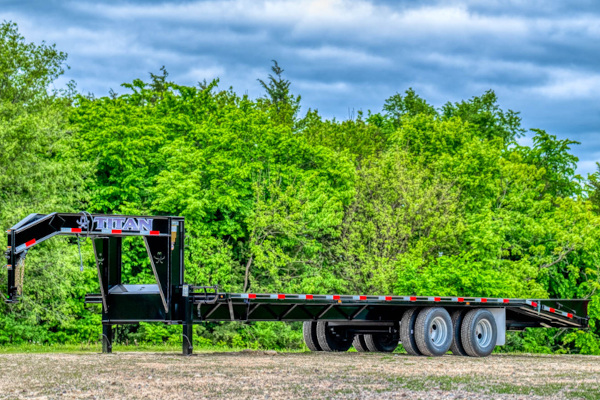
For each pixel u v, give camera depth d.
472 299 29.70
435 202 51.34
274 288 49.16
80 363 22.19
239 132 51.66
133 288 26.70
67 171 43.00
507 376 20.05
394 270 47.47
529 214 58.62
